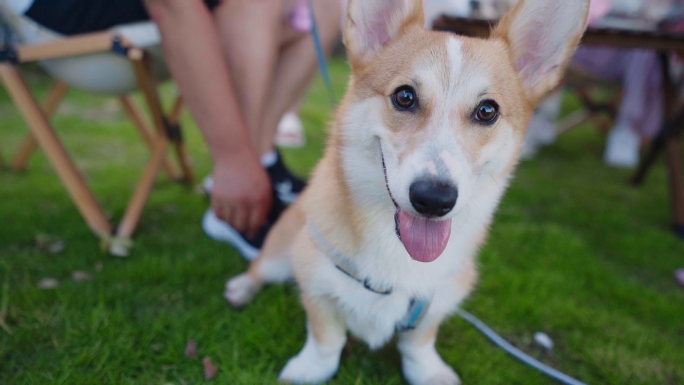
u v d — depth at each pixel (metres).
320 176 0.50
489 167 0.46
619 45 0.72
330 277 0.46
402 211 0.43
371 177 0.45
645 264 0.75
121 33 0.57
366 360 0.51
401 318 0.47
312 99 1.82
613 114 1.29
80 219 0.71
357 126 0.46
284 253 0.57
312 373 0.48
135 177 0.90
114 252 0.63
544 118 1.37
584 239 0.81
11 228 0.67
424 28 0.49
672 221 0.89
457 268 0.48
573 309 0.61
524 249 0.74
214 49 0.54
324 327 0.47
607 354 0.55
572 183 1.10
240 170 0.57
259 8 0.61
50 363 0.47
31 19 0.58
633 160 1.28
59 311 0.52
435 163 0.40
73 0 0.58
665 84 0.92
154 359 0.49
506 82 0.47
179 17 0.52
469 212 0.47
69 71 0.62
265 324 0.54
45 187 0.80
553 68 0.48
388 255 0.45
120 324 0.52
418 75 0.44
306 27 0.70
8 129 1.10
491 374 0.51
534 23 0.48
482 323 0.57
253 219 0.60
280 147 1.16
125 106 0.78
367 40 0.48
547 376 0.52
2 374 0.46
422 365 0.49
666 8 1.05
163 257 0.63
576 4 0.46
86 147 1.04
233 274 0.63
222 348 0.51
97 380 0.46
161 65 0.67
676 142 0.92
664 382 0.53
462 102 0.44
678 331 0.61
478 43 0.47
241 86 0.62
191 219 0.75
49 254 0.63
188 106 0.56
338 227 0.46
